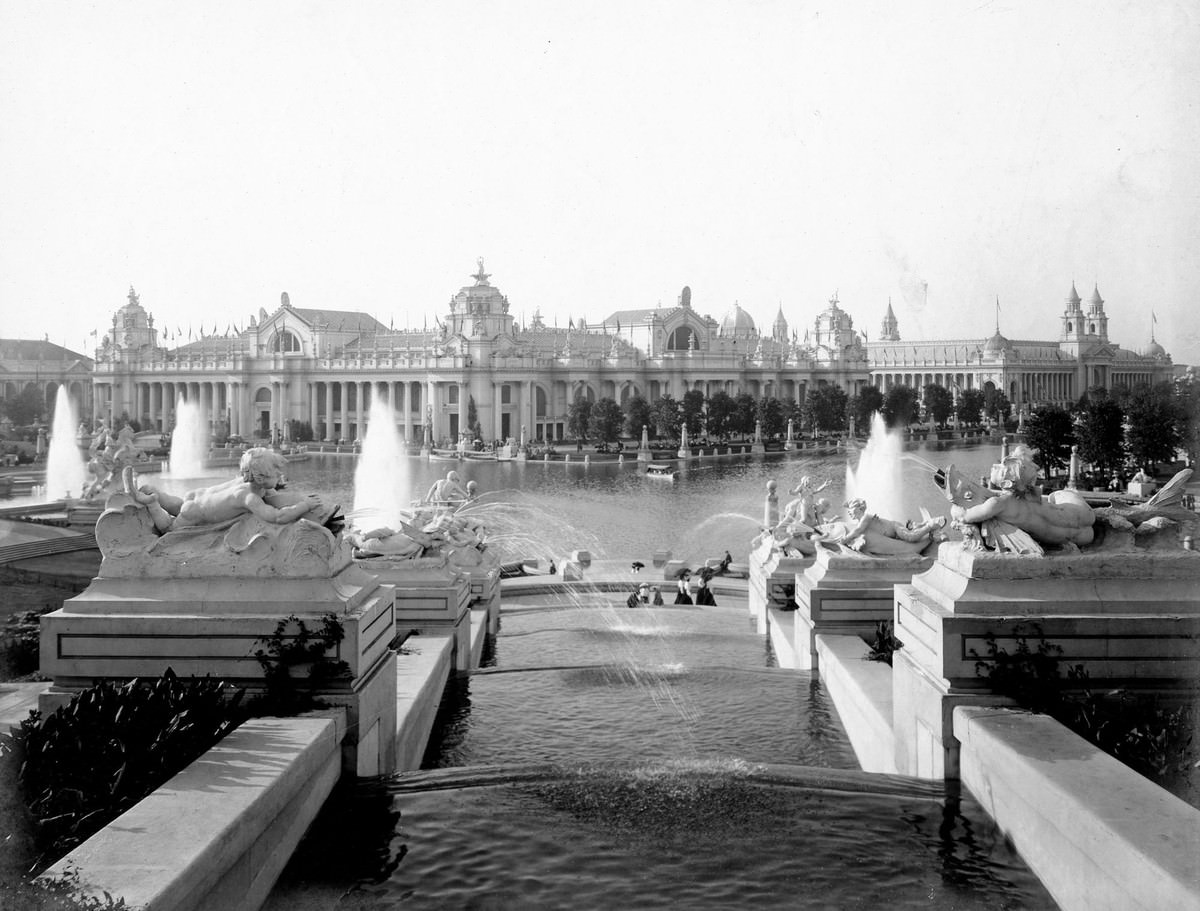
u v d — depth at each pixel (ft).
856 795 57.57
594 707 88.28
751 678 93.35
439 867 51.08
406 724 70.33
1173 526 61.31
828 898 48.47
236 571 61.16
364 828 54.44
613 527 302.86
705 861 51.34
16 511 248.52
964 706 57.67
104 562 61.77
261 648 59.82
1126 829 41.24
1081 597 58.90
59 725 51.06
